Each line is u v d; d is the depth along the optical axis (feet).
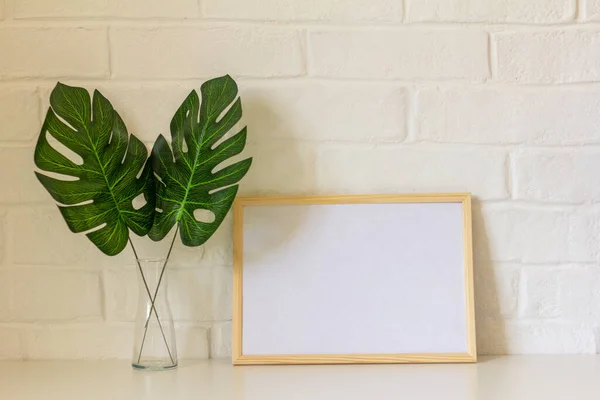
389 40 4.24
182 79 4.21
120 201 3.87
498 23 4.25
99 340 4.21
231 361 4.12
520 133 4.24
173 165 3.92
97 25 4.20
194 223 3.87
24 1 4.19
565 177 4.24
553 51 4.24
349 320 4.09
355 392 3.39
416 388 3.46
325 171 4.22
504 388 3.45
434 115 4.24
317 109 4.23
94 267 4.21
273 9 4.21
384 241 4.14
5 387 3.57
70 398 3.35
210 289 4.21
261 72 4.22
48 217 4.20
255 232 4.14
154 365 3.91
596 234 4.24
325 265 4.12
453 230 4.14
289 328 4.08
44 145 3.76
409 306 4.09
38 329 4.20
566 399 3.26
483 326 4.22
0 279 4.20
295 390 3.44
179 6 4.21
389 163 4.23
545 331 4.22
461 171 4.24
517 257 4.23
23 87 4.20
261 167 4.22
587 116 4.24
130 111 4.20
